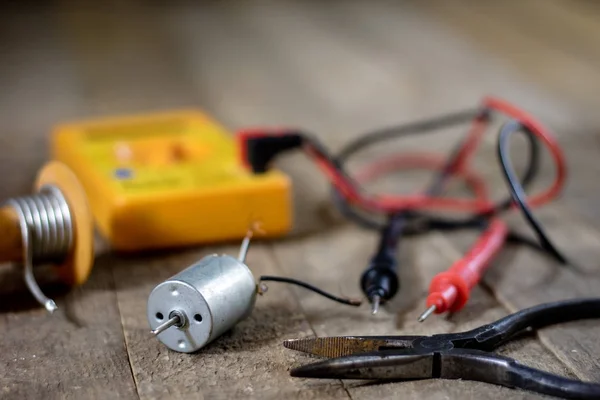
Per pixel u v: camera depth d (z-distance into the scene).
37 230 0.46
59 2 1.26
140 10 1.21
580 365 0.42
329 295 0.45
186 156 0.57
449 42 0.99
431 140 0.66
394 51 0.94
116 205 0.50
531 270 0.49
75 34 1.04
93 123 0.60
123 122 0.61
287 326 0.45
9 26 1.08
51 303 0.45
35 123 0.69
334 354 0.42
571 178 0.60
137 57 0.91
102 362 0.43
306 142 0.53
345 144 0.65
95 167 0.54
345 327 0.45
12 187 0.57
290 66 0.87
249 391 0.41
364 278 0.46
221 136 0.58
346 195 0.54
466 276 0.45
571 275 0.49
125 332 0.45
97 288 0.48
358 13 1.19
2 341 0.44
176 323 0.42
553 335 0.44
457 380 0.41
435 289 0.45
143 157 0.57
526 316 0.43
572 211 0.55
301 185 0.59
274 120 0.70
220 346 0.43
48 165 0.49
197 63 0.88
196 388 0.41
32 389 0.42
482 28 1.07
